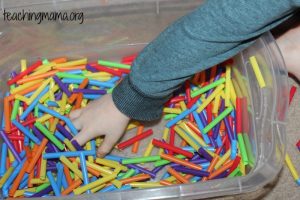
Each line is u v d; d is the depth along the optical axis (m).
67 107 0.96
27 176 0.90
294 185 0.93
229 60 0.99
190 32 0.65
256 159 0.84
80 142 0.89
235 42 0.66
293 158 0.98
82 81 1.00
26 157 0.90
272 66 0.82
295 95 1.04
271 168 0.75
